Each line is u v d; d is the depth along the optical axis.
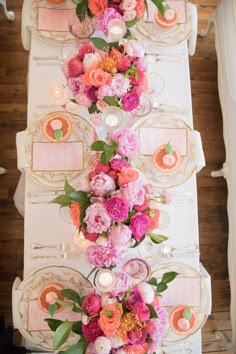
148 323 1.38
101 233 1.42
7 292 2.53
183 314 1.81
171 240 1.90
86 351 1.45
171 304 1.84
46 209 1.87
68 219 1.84
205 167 2.80
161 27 2.10
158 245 1.88
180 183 1.92
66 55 2.00
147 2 2.12
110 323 1.34
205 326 2.62
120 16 1.84
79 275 1.81
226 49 2.46
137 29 2.10
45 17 2.06
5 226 2.59
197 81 2.90
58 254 1.85
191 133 1.98
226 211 2.78
